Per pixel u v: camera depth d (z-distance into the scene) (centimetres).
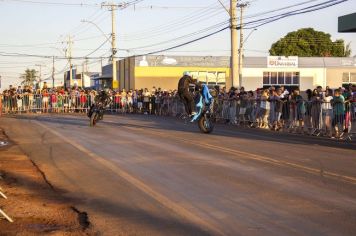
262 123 2322
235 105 2580
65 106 3844
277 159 1269
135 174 1076
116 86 5081
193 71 6306
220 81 6344
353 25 2184
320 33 8581
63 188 958
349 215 738
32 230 692
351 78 6750
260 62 6575
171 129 2175
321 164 1191
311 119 2009
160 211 773
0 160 1294
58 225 718
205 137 1825
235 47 2997
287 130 2159
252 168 1133
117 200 852
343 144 1638
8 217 741
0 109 3238
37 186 978
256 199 838
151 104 3591
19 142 1688
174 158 1291
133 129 2166
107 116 3266
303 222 702
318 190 904
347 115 1844
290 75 6650
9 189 949
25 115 3378
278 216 734
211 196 863
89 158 1313
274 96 2242
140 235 660
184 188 929
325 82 6700
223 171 1097
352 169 1120
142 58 6209
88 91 3916
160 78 6247
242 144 1605
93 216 756
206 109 1989
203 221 714
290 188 920
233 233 657
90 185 977
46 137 1834
